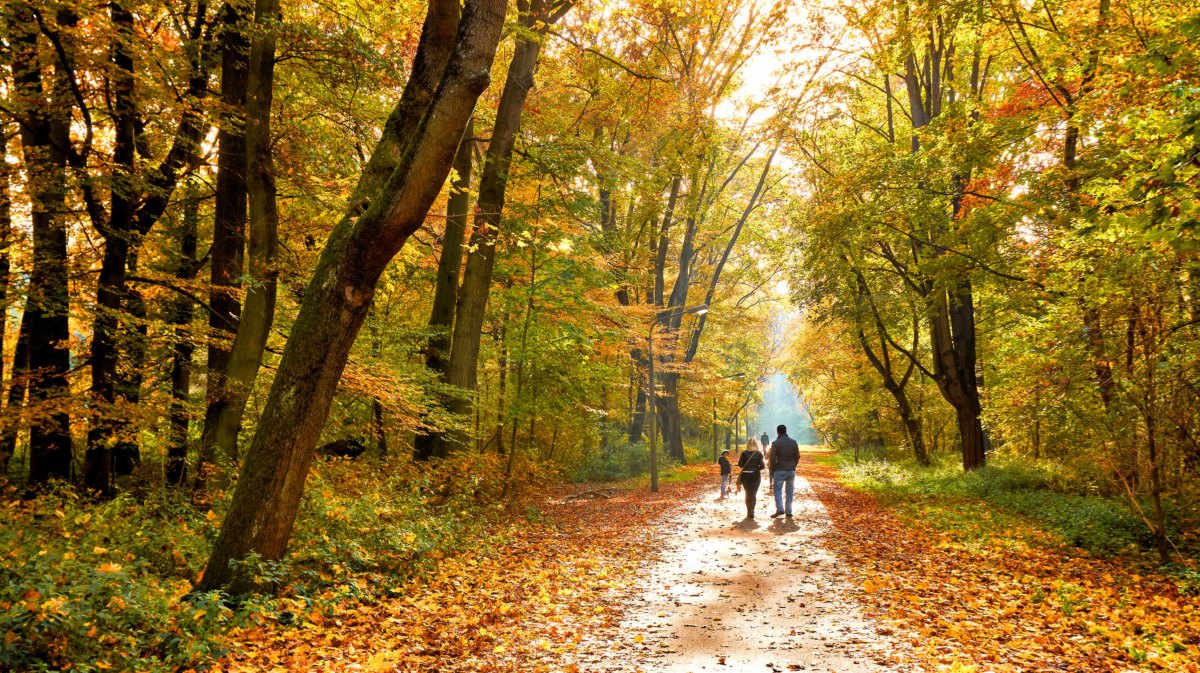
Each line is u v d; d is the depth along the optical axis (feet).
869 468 92.58
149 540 24.11
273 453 21.80
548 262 61.93
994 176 52.65
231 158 36.04
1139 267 28.94
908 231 61.87
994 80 62.34
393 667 17.20
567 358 70.08
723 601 25.53
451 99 21.38
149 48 30.42
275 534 21.90
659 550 36.81
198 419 37.35
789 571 30.58
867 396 118.11
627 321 74.90
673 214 102.53
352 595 22.68
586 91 79.05
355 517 29.22
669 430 127.54
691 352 117.08
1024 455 65.31
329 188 37.32
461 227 51.16
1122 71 37.14
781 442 48.11
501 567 31.17
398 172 21.57
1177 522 33.35
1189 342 29.89
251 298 32.14
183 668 15.90
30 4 26.21
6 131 35.94
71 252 33.40
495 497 52.39
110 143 39.58
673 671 17.93
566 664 18.39
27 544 19.30
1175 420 29.60
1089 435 36.06
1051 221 42.96
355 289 22.17
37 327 32.35
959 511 48.47
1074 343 35.47
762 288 139.23
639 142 87.04
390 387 39.37
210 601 18.16
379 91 37.24
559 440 87.81
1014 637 20.03
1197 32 20.39
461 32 21.49
